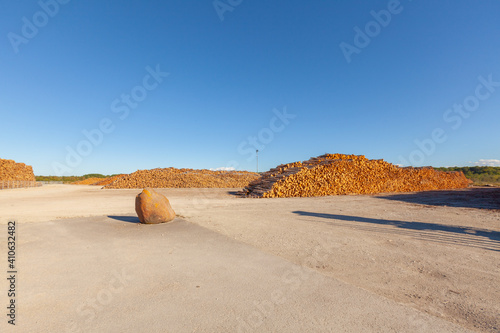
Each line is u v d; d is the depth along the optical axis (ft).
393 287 11.02
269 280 11.35
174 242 17.54
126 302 9.29
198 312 8.63
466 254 15.62
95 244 16.99
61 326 7.74
